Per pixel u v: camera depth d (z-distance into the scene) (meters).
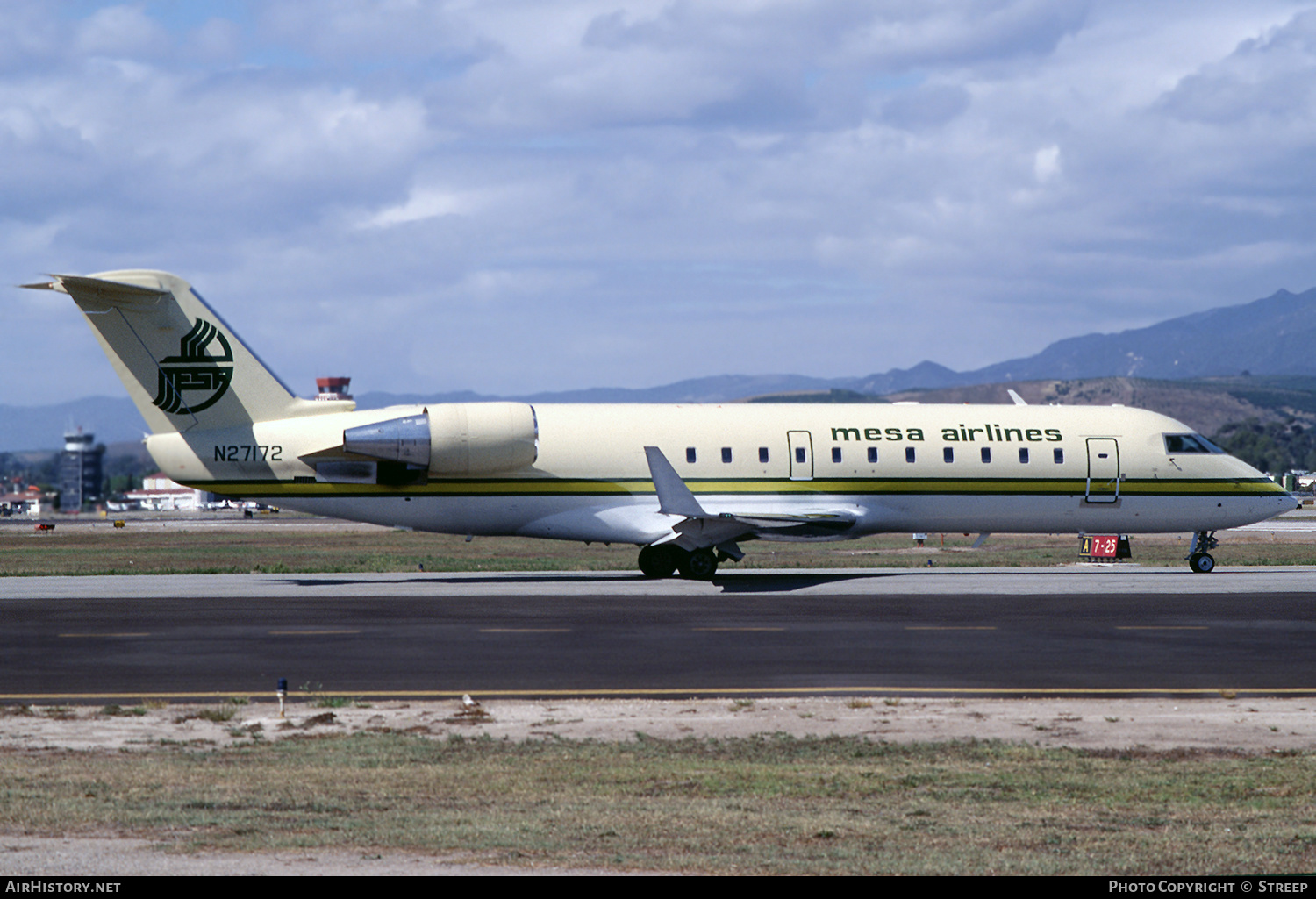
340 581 91.19
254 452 85.25
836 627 60.28
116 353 84.38
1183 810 27.11
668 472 83.62
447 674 46.75
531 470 87.12
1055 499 93.06
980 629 59.53
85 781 29.59
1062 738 35.31
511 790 28.86
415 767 31.48
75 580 92.75
